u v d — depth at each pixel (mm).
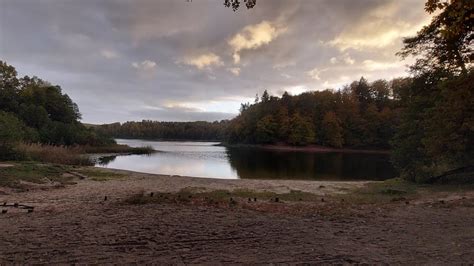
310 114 99562
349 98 99688
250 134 107375
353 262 5359
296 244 6414
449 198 13445
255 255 5676
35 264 5035
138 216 8859
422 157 21250
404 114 22438
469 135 17891
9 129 27016
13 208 10516
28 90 77562
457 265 5207
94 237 6656
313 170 36125
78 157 34781
